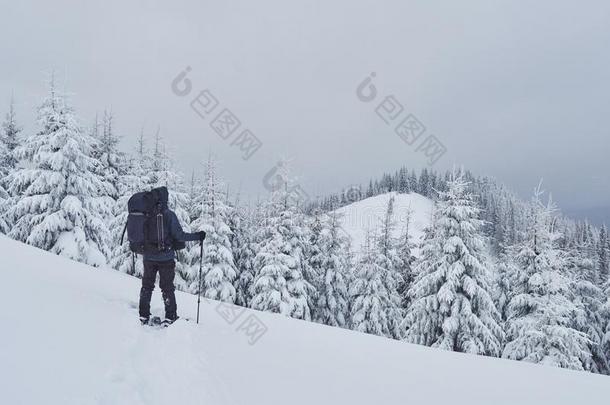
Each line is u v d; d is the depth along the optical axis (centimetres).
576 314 2367
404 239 3341
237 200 3278
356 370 408
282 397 291
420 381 399
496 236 8575
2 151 2719
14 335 279
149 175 2473
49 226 1700
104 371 276
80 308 436
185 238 543
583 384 471
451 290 1886
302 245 2623
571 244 3528
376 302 2630
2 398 188
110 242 1947
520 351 1914
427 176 13162
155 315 557
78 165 1861
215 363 354
